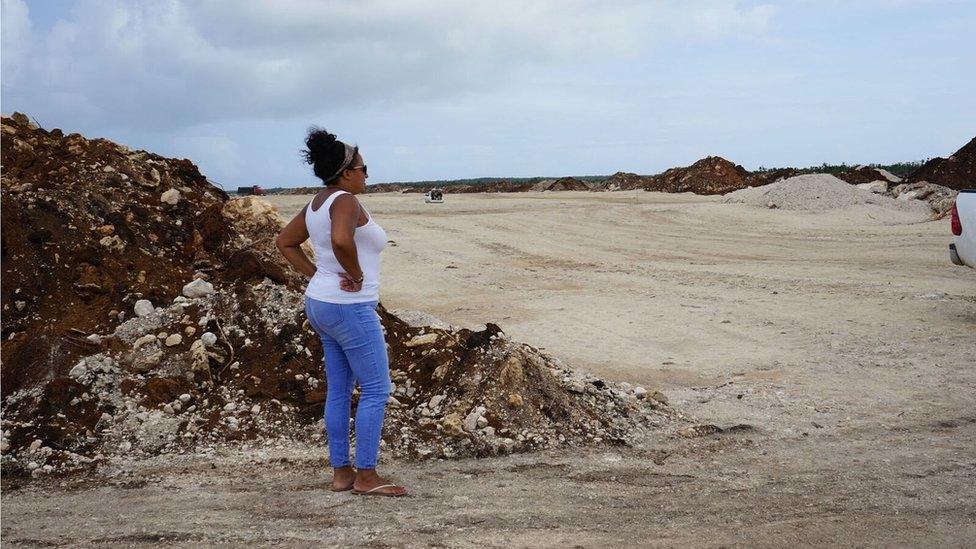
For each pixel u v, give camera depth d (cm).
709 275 1622
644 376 823
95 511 459
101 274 730
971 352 888
